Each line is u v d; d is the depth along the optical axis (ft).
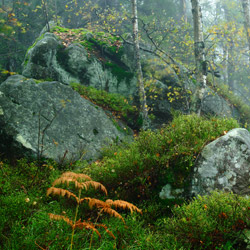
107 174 13.85
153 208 12.23
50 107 20.58
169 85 31.89
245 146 13.11
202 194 12.51
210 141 14.37
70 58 29.43
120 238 9.64
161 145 14.78
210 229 9.04
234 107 39.19
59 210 11.41
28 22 46.37
